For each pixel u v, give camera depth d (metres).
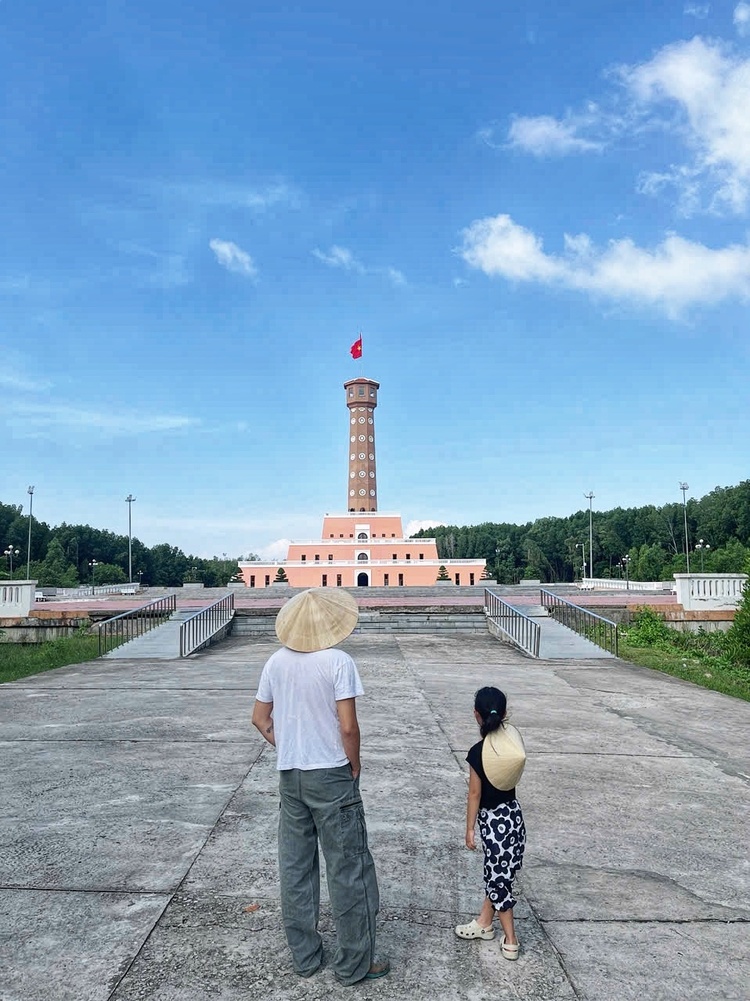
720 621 21.95
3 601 22.50
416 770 7.21
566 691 12.12
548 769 7.42
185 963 3.62
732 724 9.80
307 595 3.80
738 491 99.25
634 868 4.98
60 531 113.12
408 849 5.18
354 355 79.25
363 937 3.46
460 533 144.25
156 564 124.50
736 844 5.47
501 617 20.42
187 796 6.25
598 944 3.91
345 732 3.54
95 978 3.49
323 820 3.52
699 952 3.84
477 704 3.92
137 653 17.11
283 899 3.58
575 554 115.44
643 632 19.97
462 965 3.67
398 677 13.35
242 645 19.45
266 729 3.79
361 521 74.81
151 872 4.71
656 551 93.50
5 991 3.37
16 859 4.91
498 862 3.72
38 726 9.04
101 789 6.46
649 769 7.49
